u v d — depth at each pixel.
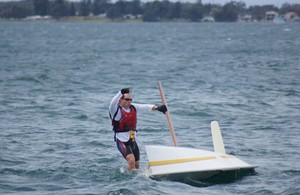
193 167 40.94
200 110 72.06
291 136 56.47
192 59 169.75
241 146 52.12
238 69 131.50
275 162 46.19
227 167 40.66
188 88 95.75
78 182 40.88
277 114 69.38
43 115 69.00
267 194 37.38
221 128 61.12
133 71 130.25
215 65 144.62
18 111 71.75
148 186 39.22
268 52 195.88
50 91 92.88
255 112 71.00
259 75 116.56
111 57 183.75
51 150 50.69
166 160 41.97
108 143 53.59
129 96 43.47
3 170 43.75
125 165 45.47
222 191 38.31
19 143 53.25
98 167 44.75
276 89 92.81
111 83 105.00
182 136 57.38
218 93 88.50
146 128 61.25
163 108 44.16
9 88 96.62
